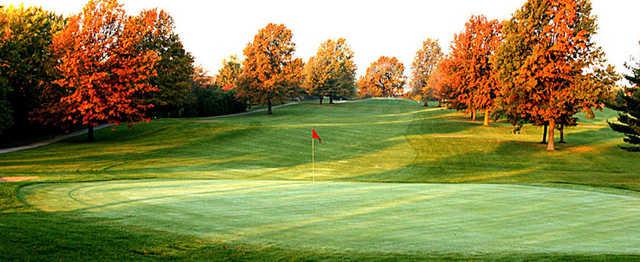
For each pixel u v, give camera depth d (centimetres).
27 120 4172
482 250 789
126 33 3597
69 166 2603
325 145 3800
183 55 5462
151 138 3972
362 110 8081
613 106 3025
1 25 3800
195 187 1548
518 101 3606
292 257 743
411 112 7625
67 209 1103
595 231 957
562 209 1214
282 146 3678
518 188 1622
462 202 1301
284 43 6994
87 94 3462
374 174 2683
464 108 5756
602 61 3403
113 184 1598
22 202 1174
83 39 3484
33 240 803
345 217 1068
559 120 3672
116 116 3591
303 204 1232
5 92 3484
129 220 988
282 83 6919
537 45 3447
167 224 959
